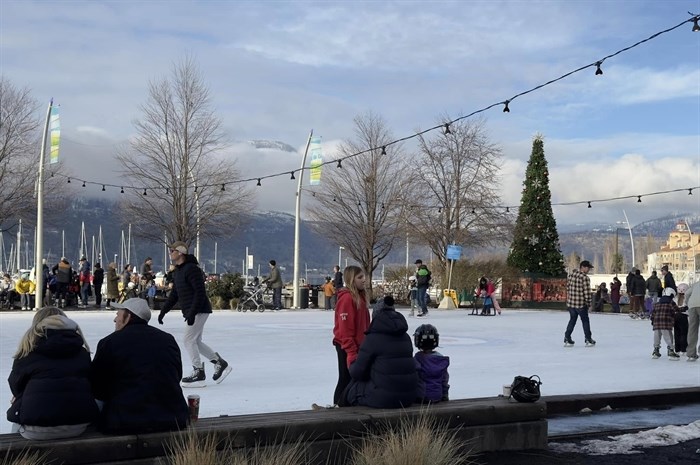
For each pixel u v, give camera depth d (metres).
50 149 32.91
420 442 6.26
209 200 40.28
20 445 5.37
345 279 8.37
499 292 43.81
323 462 6.61
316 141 35.69
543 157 44.88
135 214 40.22
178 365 6.09
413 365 7.42
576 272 17.77
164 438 5.82
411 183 43.72
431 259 46.78
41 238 32.53
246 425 6.31
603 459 7.38
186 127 40.12
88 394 5.68
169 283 32.19
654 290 29.64
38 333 5.64
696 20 12.48
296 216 36.97
